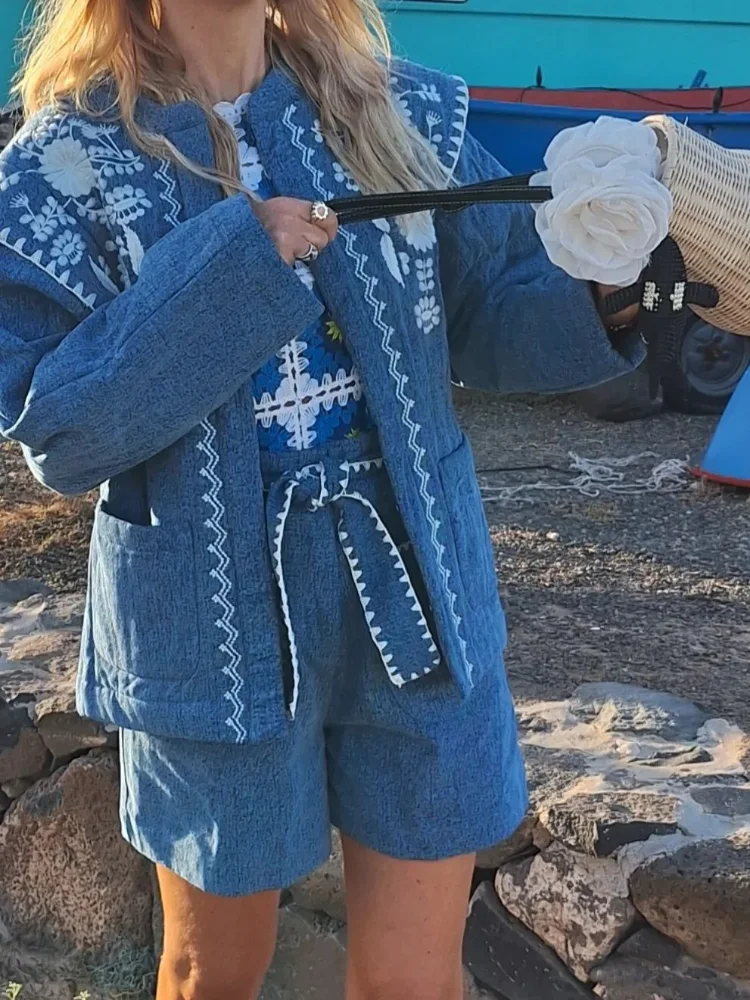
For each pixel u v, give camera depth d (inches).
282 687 53.7
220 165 51.7
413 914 58.4
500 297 56.7
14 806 90.7
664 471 175.2
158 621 53.6
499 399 223.8
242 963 60.6
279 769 55.3
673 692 96.0
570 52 272.1
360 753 58.0
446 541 55.2
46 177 50.6
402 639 53.9
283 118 53.6
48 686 91.6
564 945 74.2
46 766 89.4
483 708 57.2
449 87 59.2
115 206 50.6
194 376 47.3
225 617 52.8
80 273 50.2
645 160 47.7
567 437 200.1
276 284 46.9
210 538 52.2
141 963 88.4
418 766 56.5
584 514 156.8
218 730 53.2
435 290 55.6
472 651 56.0
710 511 158.6
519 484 172.9
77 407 46.6
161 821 58.6
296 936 82.6
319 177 53.3
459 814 56.8
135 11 53.4
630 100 255.1
